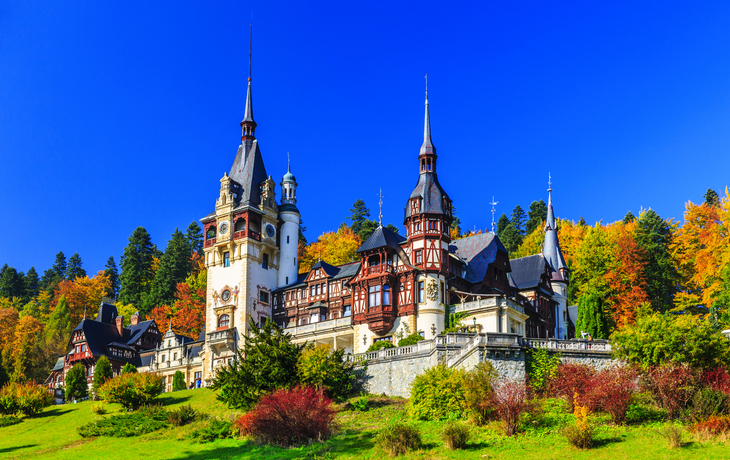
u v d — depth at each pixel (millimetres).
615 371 36594
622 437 31094
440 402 37594
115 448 40594
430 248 61531
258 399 41156
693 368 34781
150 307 110500
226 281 75500
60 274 133750
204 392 56062
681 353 35406
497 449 31047
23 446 44812
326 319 70188
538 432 32625
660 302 76125
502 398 33875
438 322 59938
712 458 27438
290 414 36875
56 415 55438
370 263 63719
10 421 54000
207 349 74062
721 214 68438
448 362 43438
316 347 47031
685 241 73375
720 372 34281
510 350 39500
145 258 123688
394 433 32688
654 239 83625
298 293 74500
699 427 30531
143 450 39125
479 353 39500
